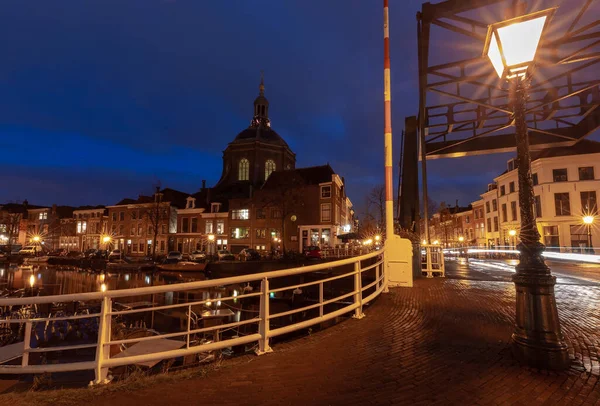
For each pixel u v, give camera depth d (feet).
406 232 39.93
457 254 123.44
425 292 29.19
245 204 154.81
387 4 31.68
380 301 25.63
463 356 14.11
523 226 13.80
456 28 24.47
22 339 38.96
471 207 189.16
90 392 11.27
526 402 10.35
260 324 15.25
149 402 10.54
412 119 40.52
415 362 13.57
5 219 230.27
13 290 76.07
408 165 40.83
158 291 13.12
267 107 220.43
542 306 13.08
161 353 12.88
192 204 171.22
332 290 67.10
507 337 16.56
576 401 10.38
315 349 15.33
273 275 15.62
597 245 102.12
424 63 28.45
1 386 13.70
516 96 14.33
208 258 127.95
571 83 27.94
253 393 11.09
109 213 190.49
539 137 36.88
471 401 10.42
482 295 27.81
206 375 12.57
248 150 192.75
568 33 21.22
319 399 10.64
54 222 219.00
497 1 22.81
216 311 40.14
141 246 177.88
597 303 25.16
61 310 53.83
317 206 140.26
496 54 14.10
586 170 106.42
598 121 31.65
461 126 37.81
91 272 116.16
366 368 13.05
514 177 129.18
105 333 12.60
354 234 116.98
